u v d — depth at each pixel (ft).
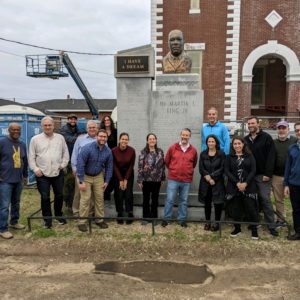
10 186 21.44
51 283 15.90
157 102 24.82
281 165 22.53
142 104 24.95
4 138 21.47
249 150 21.12
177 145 22.62
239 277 16.48
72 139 26.68
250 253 19.02
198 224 23.47
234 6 58.95
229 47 59.52
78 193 24.57
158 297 14.67
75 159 23.91
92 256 18.93
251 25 59.41
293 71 59.82
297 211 20.54
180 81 25.14
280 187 22.82
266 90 70.18
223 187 21.91
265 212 22.22
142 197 25.20
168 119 24.76
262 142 21.77
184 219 22.27
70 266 17.79
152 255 19.01
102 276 16.65
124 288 15.44
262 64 69.46
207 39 59.72
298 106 60.23
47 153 22.24
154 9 59.88
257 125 21.95
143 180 22.85
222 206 22.29
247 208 20.93
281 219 22.75
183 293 15.01
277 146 22.72
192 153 22.50
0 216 21.18
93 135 23.75
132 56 24.67
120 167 23.18
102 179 22.67
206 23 59.57
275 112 68.85
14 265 17.87
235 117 60.03
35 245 20.04
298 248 19.48
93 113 95.96
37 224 23.57
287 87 61.05
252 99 70.59
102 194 22.63
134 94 24.99
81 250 19.52
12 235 21.20
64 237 20.97
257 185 22.16
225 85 59.98
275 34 59.36
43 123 22.17
